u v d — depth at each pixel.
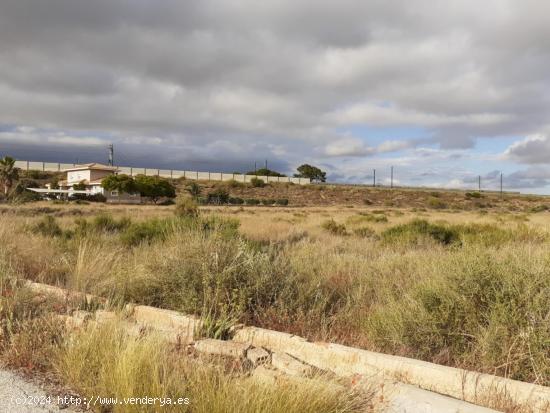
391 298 5.86
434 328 4.86
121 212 37.91
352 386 3.91
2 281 6.58
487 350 4.43
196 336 5.08
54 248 10.28
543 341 4.16
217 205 74.44
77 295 6.39
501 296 4.73
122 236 12.91
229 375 3.91
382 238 16.53
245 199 91.88
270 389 3.62
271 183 118.50
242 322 5.67
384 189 117.50
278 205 84.12
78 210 39.44
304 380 3.76
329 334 5.31
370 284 7.65
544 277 4.73
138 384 3.75
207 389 3.64
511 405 3.65
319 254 10.70
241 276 6.31
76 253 9.69
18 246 9.13
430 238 14.98
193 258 6.57
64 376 4.27
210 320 5.32
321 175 150.00
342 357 4.50
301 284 6.68
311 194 107.94
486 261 5.28
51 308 5.97
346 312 6.14
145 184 79.44
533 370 4.13
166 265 6.71
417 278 7.38
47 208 37.59
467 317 4.85
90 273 7.41
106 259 8.19
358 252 12.55
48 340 5.01
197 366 4.14
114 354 4.28
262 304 6.11
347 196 106.69
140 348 4.16
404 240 14.52
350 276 8.02
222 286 6.02
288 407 3.45
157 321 5.76
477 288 4.91
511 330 4.46
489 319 4.69
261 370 4.23
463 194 114.50
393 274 8.07
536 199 109.75
